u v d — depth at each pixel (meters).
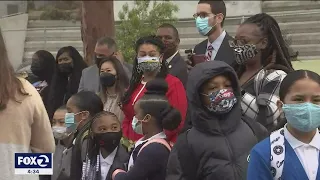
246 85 3.42
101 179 3.49
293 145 2.44
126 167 3.48
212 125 2.77
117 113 4.46
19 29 12.67
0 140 2.62
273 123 3.14
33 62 5.82
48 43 13.38
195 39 10.20
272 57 3.49
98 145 3.54
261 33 3.45
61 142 4.09
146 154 3.15
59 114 4.14
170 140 3.34
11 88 2.63
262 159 2.45
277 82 3.24
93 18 8.55
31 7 16.12
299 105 2.39
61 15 15.27
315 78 2.44
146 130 3.37
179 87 4.01
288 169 2.40
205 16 4.71
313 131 2.46
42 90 5.66
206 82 2.81
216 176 2.68
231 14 13.88
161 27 4.86
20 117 2.66
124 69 4.82
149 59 4.07
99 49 5.22
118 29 9.98
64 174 3.69
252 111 3.23
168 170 2.81
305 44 4.91
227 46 4.66
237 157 2.73
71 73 5.49
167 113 3.30
